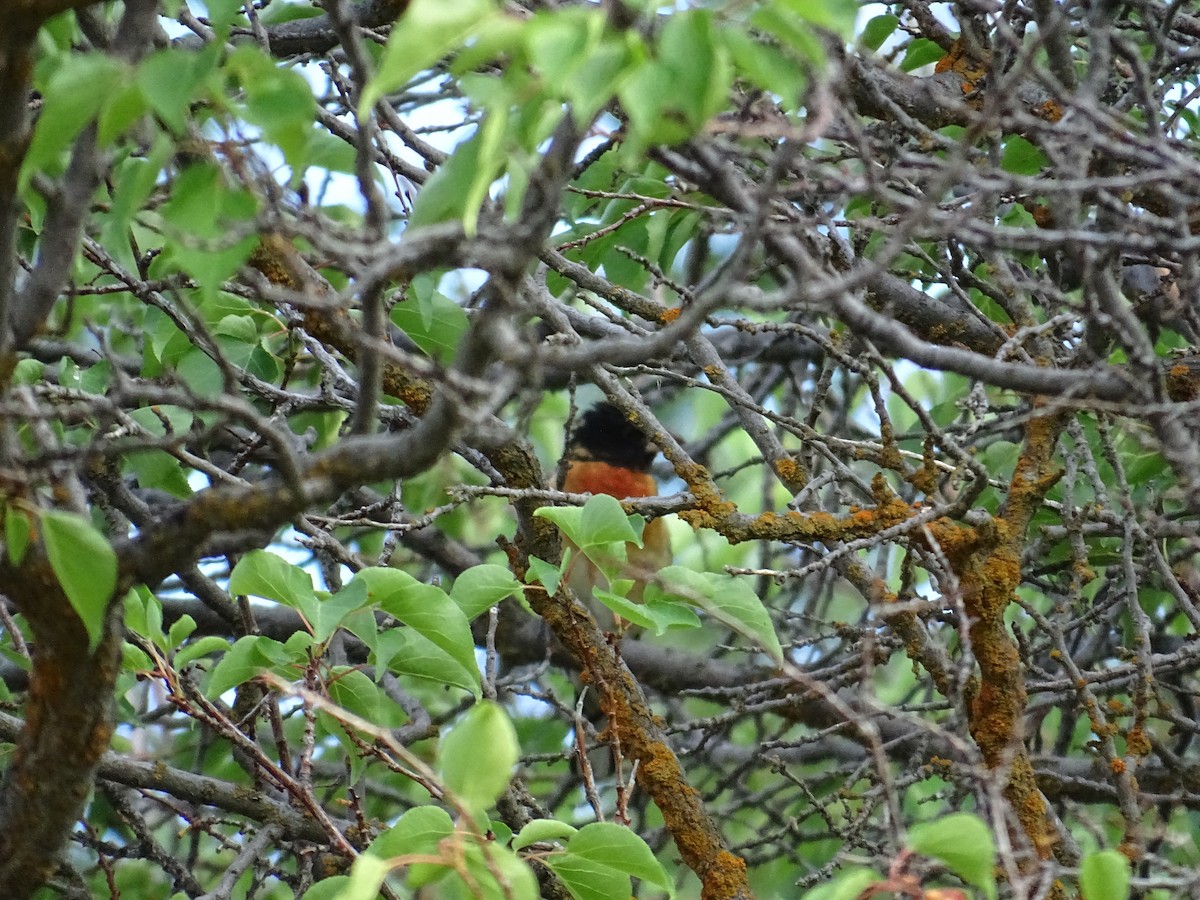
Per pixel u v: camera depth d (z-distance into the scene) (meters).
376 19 7.22
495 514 11.83
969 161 6.41
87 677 4.38
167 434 6.02
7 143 3.79
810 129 3.58
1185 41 7.30
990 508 8.32
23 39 3.65
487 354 3.89
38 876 4.75
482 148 3.58
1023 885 4.05
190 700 6.23
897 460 6.18
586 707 11.30
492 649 6.77
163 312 6.75
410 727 8.12
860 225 5.50
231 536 4.25
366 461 4.09
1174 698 9.27
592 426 12.66
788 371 11.35
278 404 7.41
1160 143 4.64
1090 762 8.80
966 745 4.66
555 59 3.19
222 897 6.74
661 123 3.46
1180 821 8.38
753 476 13.96
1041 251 6.76
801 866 10.33
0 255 3.96
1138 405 4.76
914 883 3.91
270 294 3.71
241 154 4.03
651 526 11.09
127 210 3.78
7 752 6.39
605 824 4.97
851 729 8.19
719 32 3.41
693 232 8.38
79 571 3.76
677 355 8.72
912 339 4.44
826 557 5.59
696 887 10.68
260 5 7.90
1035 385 4.51
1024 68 3.83
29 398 4.40
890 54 7.01
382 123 6.87
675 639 12.18
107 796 7.60
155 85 3.51
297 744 10.16
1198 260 5.64
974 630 6.14
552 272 8.49
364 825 6.29
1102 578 9.78
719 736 10.62
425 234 3.67
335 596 5.59
